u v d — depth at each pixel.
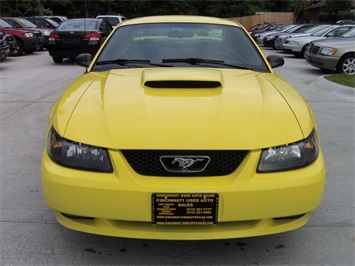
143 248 2.74
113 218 2.30
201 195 2.23
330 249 2.75
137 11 43.81
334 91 8.24
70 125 2.47
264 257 2.65
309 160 2.43
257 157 2.30
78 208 2.32
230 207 2.26
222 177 2.28
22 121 5.96
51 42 12.54
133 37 3.79
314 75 10.87
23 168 4.17
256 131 2.37
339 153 4.61
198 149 2.26
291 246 2.78
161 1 44.06
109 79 3.06
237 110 2.52
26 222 3.08
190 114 2.46
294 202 2.33
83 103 2.68
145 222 2.32
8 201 3.43
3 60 12.73
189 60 3.52
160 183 2.25
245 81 3.02
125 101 2.62
